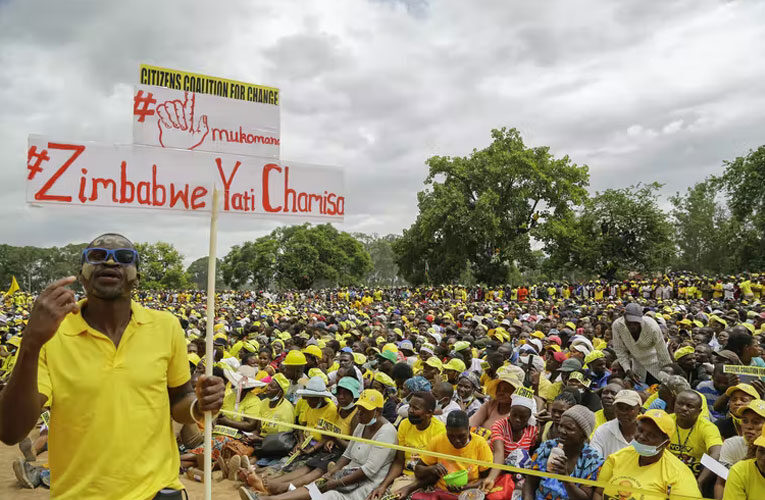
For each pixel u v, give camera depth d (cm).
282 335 1548
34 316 211
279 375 880
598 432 566
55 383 245
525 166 5162
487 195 5041
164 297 6075
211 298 277
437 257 5522
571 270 5716
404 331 1650
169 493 261
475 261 5566
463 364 892
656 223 5156
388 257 13575
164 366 267
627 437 558
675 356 879
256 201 322
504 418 647
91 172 284
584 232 5428
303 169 336
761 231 5203
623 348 854
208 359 268
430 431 641
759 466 393
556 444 531
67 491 244
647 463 466
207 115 312
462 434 579
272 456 790
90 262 254
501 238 5309
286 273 8456
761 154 4747
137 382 254
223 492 704
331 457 709
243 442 810
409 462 646
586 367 879
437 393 758
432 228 5247
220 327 1866
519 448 612
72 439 245
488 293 4312
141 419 254
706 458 469
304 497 638
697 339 1074
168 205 299
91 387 246
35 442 889
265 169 325
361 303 4325
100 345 253
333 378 974
